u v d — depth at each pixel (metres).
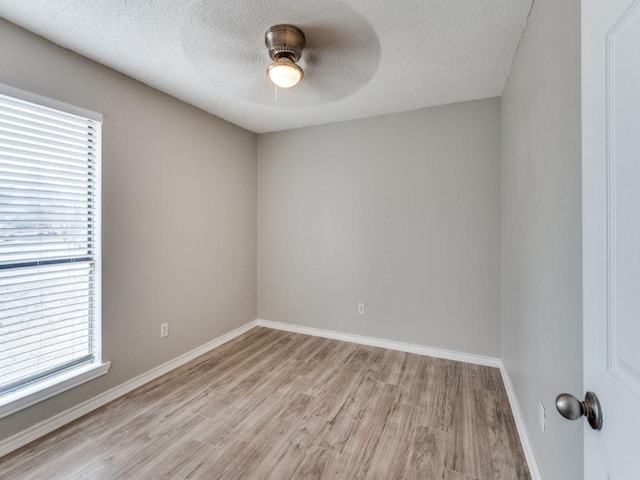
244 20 1.70
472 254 2.80
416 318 3.03
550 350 1.30
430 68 2.21
